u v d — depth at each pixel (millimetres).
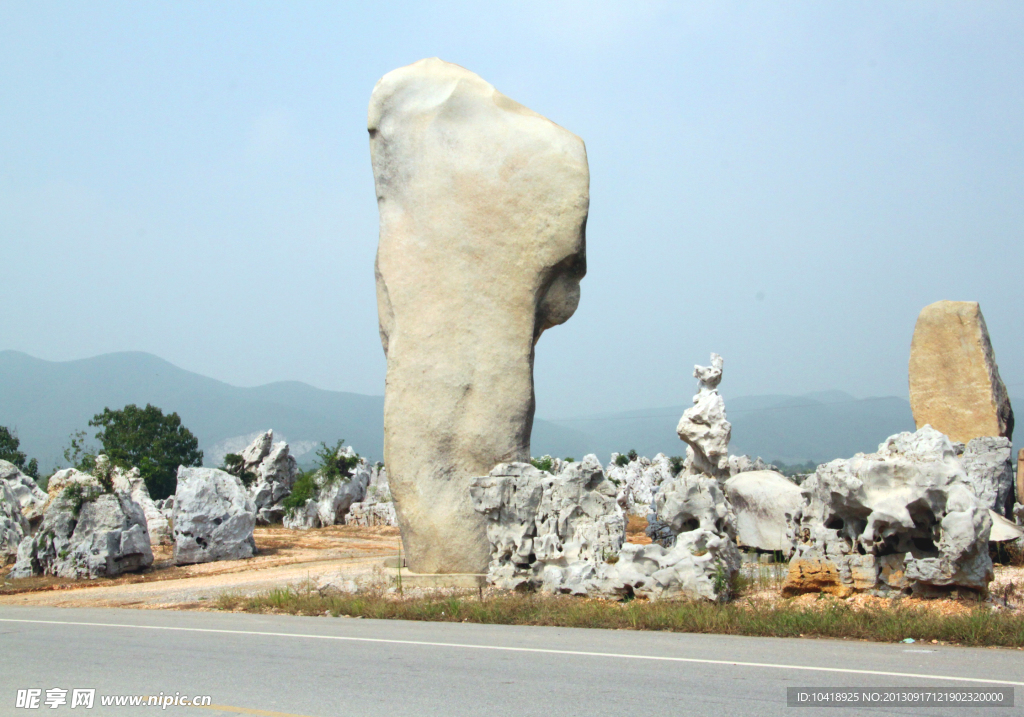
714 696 6477
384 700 6629
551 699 6508
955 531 10102
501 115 15062
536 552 13062
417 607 11836
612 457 45625
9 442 55688
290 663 8258
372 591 13531
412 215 14992
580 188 14555
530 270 14586
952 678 6926
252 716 6297
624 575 11773
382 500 38281
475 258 14695
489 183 14750
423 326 14688
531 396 14688
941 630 8820
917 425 21578
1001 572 12250
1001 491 16906
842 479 11047
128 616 13062
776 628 9484
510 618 11062
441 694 6762
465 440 14430
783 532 15828
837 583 11016
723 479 17328
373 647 9086
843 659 7812
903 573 10766
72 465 22500
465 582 13750
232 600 13914
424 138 15086
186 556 22594
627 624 10273
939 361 21406
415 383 14609
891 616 9344
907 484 10797
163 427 61812
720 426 17125
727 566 11812
